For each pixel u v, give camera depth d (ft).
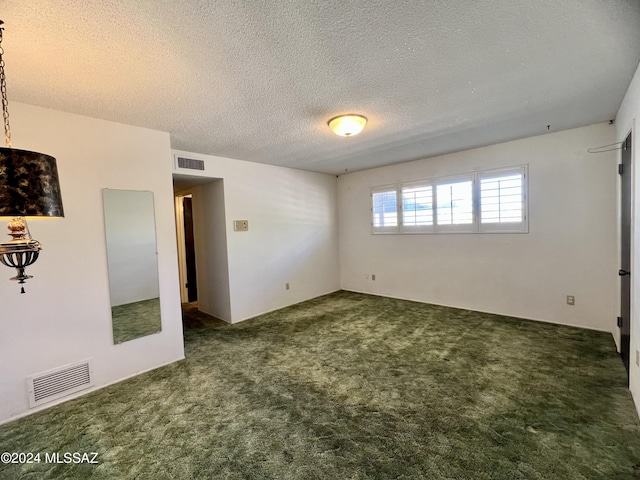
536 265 12.37
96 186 8.43
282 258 16.17
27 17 4.36
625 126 8.24
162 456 5.78
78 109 7.80
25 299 7.34
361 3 4.35
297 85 6.90
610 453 5.47
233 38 5.10
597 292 11.09
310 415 6.89
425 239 15.66
